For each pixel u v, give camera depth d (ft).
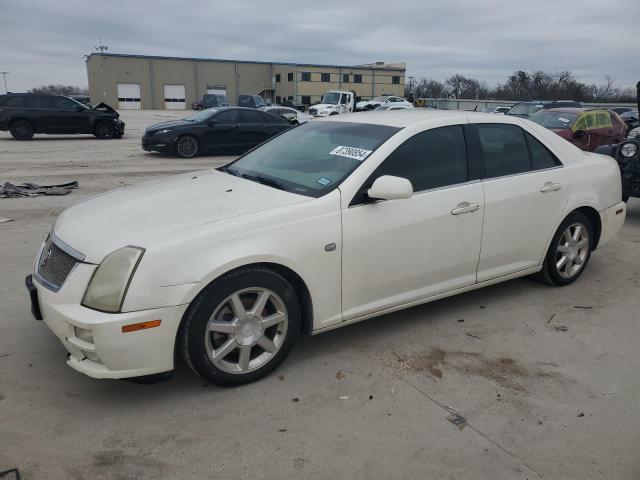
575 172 15.76
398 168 12.44
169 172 40.83
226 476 8.50
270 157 14.28
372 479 8.50
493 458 9.02
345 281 11.73
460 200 13.15
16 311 14.15
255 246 10.37
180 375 11.40
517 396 10.83
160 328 9.65
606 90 232.32
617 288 16.74
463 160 13.55
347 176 11.89
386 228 12.01
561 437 9.59
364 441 9.37
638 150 24.13
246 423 9.80
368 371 11.63
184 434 9.46
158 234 10.00
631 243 21.98
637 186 24.32
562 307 15.19
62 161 46.91
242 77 245.65
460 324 13.98
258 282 10.59
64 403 10.28
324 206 11.30
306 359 12.07
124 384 10.97
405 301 12.87
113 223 10.64
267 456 8.95
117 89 224.12
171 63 230.68
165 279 9.62
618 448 9.33
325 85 241.76
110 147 60.34
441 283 13.43
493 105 162.30
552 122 42.57
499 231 14.08
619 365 12.13
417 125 13.08
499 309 14.96
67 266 10.14
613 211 17.04
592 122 41.65
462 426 9.83
